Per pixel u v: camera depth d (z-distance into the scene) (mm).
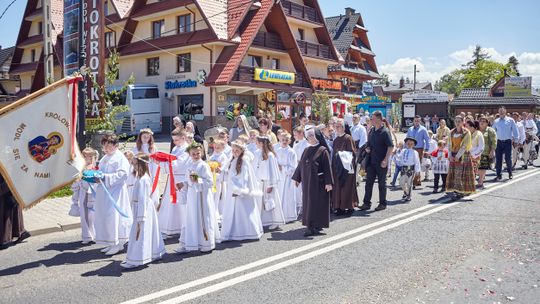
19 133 6668
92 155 7938
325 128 11500
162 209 7973
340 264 6266
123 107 14258
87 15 15008
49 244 7652
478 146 11172
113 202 6715
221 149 8680
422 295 5180
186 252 6996
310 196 7949
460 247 7012
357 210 10156
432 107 44781
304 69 33250
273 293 5219
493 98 44156
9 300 5133
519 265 6176
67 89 6934
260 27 30938
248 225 7707
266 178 8578
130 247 6266
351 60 49344
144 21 32031
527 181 14047
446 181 11578
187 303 4949
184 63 30016
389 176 15703
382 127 10086
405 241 7387
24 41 41812
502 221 8672
